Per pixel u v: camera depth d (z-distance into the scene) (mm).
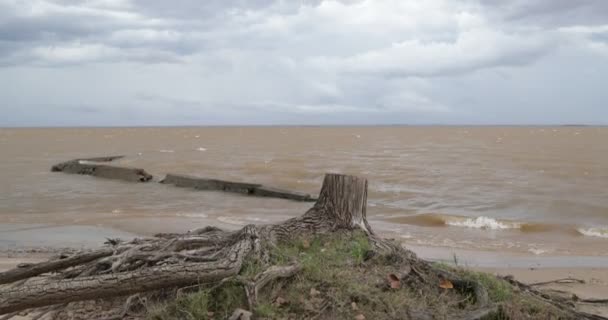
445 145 68562
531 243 13156
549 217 17484
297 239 5977
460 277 5238
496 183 25844
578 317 5082
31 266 5117
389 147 64000
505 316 4695
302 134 140250
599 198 20859
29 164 38688
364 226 6328
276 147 65125
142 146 69062
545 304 5148
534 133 141875
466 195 22203
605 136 109750
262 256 5188
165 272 4445
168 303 4652
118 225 14984
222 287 4637
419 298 4898
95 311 4922
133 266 5062
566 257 11375
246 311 4324
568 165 34594
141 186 26359
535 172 30531
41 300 3982
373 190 23625
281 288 4828
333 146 67562
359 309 4613
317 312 4535
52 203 20031
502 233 14570
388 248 5859
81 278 4199
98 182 27781
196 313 4418
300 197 21719
